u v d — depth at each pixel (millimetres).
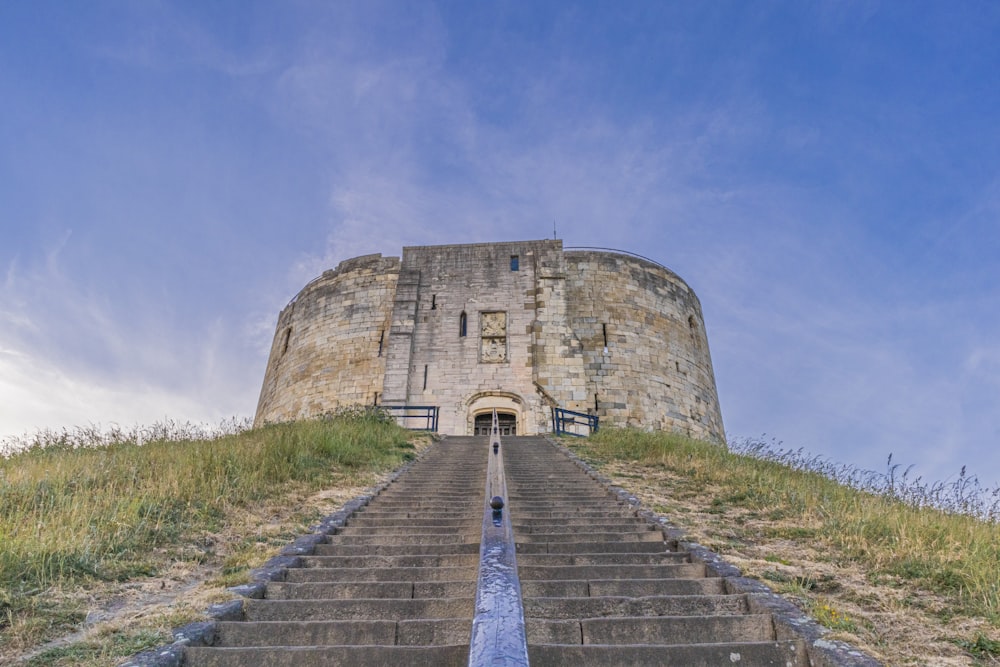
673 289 34406
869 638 4867
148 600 5867
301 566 6973
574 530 8492
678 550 7645
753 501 10789
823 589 6293
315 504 10305
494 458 9922
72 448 14633
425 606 5352
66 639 4863
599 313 31375
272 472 11789
